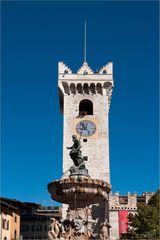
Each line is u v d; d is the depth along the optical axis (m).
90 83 91.31
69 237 37.28
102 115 89.81
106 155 86.44
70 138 87.62
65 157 85.44
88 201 39.84
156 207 65.19
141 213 63.47
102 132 88.25
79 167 40.44
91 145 87.06
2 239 85.56
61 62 92.88
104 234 39.28
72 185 38.81
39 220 114.50
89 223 39.12
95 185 39.00
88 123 88.88
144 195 95.88
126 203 91.56
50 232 37.66
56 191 39.88
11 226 92.00
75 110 90.12
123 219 89.56
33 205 118.25
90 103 91.75
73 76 91.81
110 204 91.12
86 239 37.69
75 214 39.22
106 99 91.31
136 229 66.50
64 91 91.50
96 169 85.12
